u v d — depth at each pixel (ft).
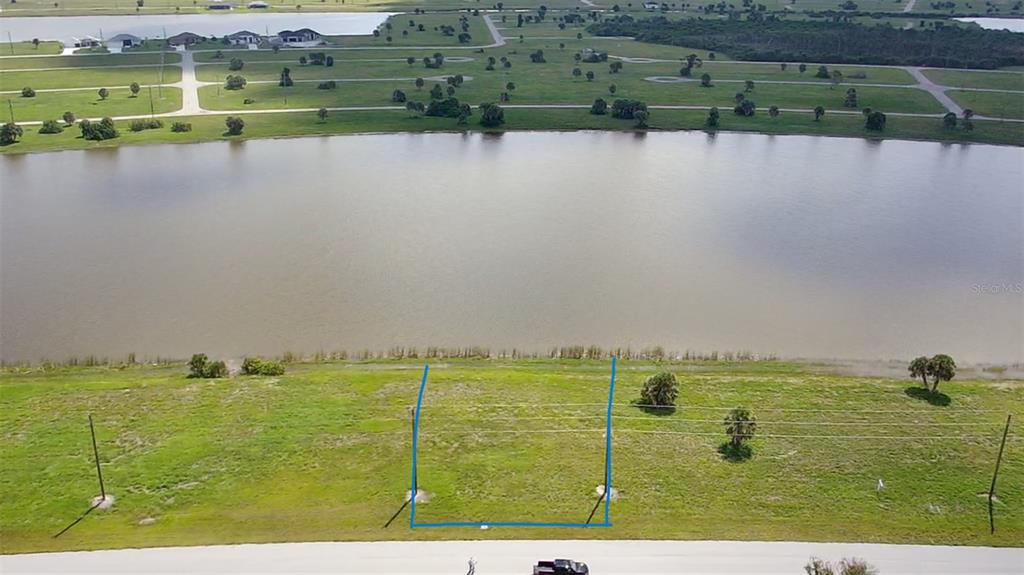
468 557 139.74
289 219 307.58
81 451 168.25
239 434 174.09
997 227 307.17
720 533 145.79
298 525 147.43
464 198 331.57
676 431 176.76
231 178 352.90
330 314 236.22
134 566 137.28
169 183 345.92
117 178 351.25
